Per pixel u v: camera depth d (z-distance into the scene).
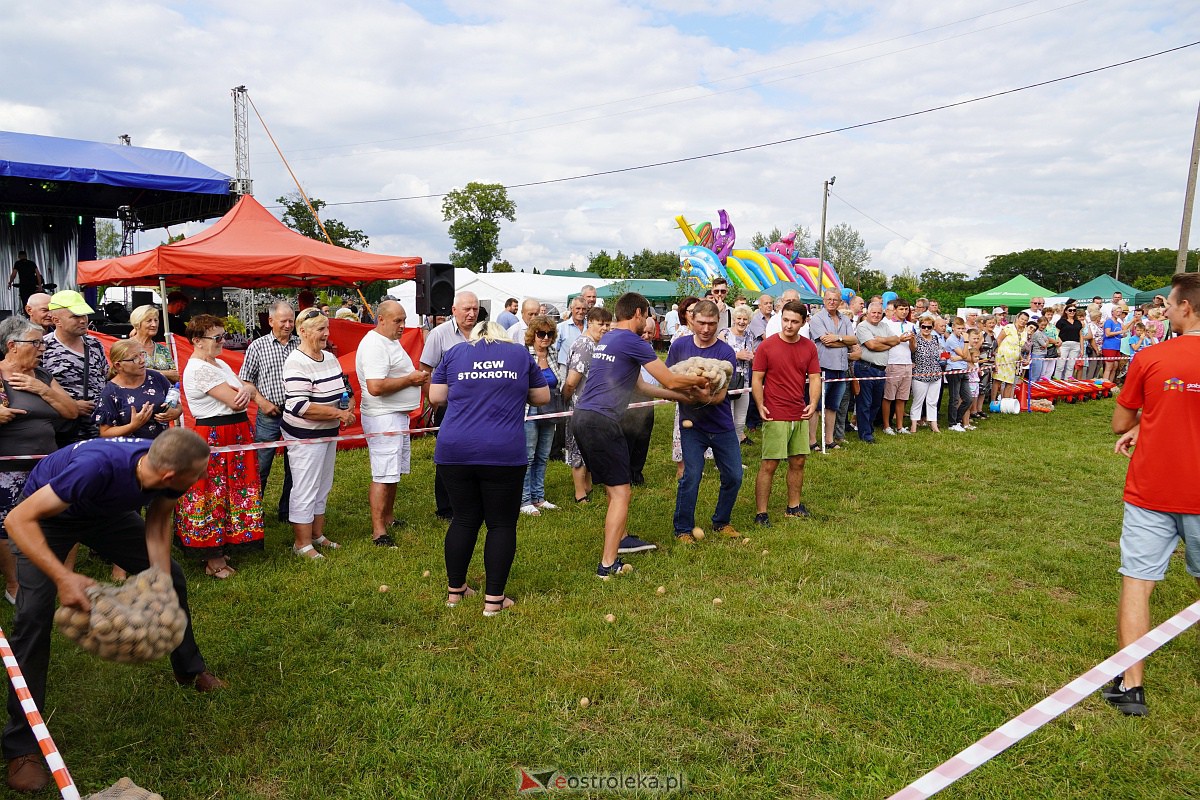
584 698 3.55
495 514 4.48
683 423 5.76
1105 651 4.07
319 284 12.41
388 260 10.38
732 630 4.30
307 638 4.21
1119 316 16.84
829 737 3.30
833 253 63.62
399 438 5.75
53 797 2.94
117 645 2.65
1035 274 109.88
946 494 7.42
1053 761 3.16
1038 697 3.62
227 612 4.53
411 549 5.69
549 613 4.51
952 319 13.31
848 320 9.70
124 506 3.08
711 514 6.64
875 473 8.28
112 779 3.03
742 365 8.13
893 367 10.50
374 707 3.49
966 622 4.43
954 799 2.91
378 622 4.42
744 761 3.15
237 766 3.08
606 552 5.12
